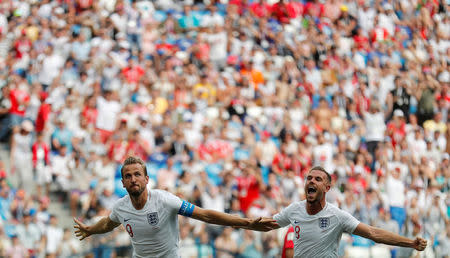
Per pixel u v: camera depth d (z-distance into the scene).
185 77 21.77
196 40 24.22
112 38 22.95
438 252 18.86
